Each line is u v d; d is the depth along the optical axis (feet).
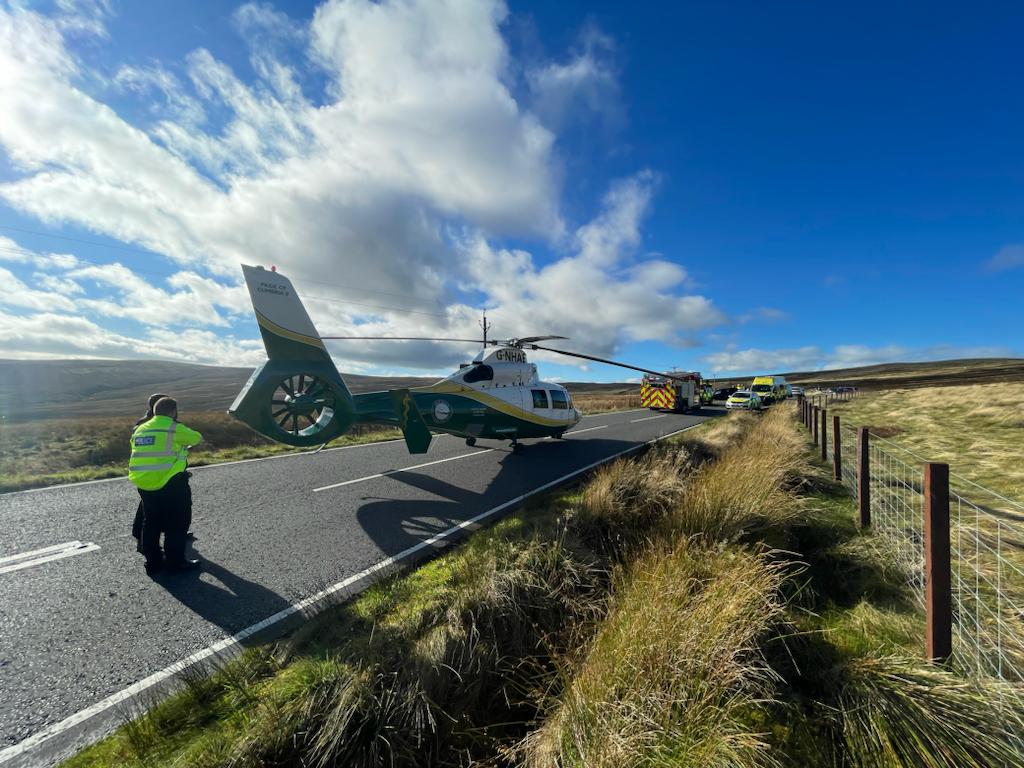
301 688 8.02
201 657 10.09
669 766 6.64
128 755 7.30
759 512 15.96
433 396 31.76
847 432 44.57
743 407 103.55
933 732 7.38
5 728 7.98
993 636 10.23
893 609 11.72
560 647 10.52
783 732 7.75
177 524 14.39
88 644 10.55
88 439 40.83
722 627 8.71
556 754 7.25
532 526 15.85
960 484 22.82
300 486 25.34
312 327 24.81
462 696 8.80
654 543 14.32
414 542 16.97
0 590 13.15
